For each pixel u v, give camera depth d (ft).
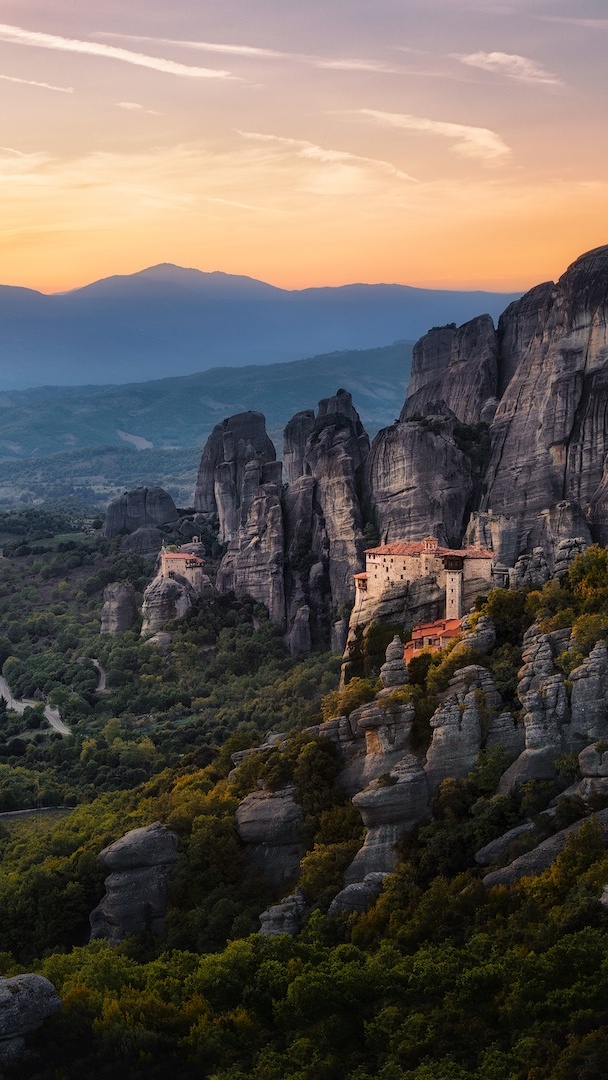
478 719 454.81
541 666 458.50
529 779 431.43
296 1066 359.25
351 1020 374.84
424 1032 358.84
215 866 480.64
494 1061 338.13
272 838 480.64
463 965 376.07
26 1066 359.66
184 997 399.65
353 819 465.88
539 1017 352.28
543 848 404.98
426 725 471.21
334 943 420.77
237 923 447.42
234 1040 376.48
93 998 390.63
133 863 483.51
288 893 462.60
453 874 423.23
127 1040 368.07
